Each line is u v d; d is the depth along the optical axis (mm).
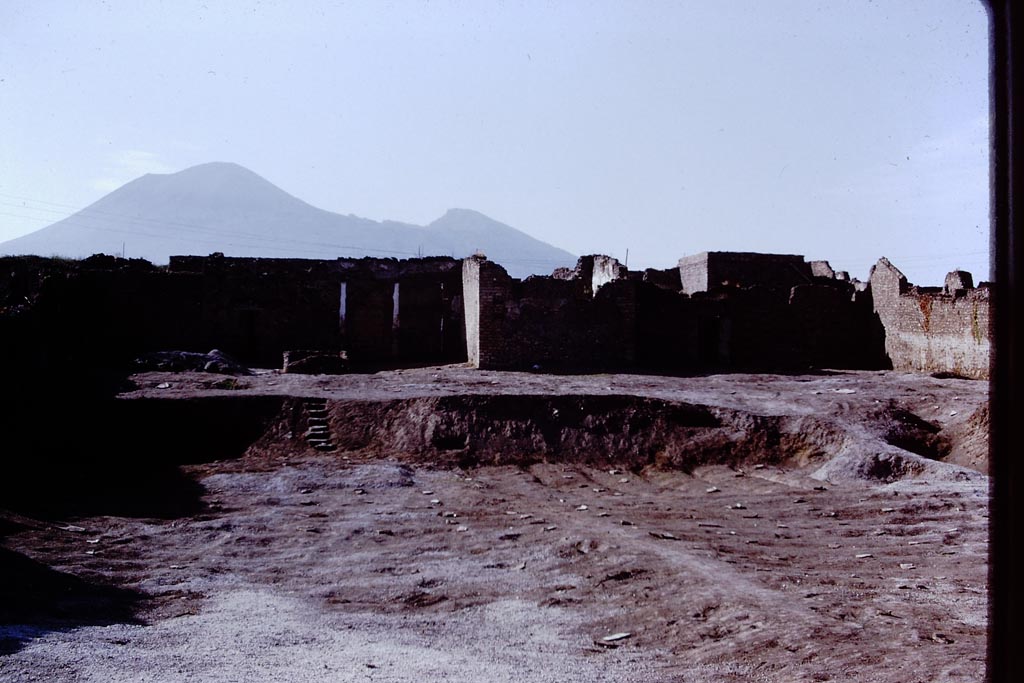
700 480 20609
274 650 8586
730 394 26516
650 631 9945
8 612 9203
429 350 38844
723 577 11625
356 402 23656
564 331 33000
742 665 8297
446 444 22406
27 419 19984
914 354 34875
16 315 21891
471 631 9961
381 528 15562
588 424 23297
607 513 16703
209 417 22625
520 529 15453
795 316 38188
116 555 13203
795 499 17906
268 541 14602
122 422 21750
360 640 9297
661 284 45719
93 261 35812
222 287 36500
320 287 37688
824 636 8820
